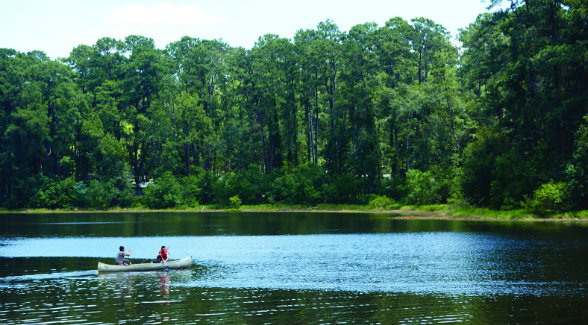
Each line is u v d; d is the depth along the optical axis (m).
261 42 132.62
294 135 121.88
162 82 130.00
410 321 19.94
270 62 127.19
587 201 61.94
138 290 26.39
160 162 123.19
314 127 129.25
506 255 35.47
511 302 22.48
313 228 61.62
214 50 152.12
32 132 117.75
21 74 118.56
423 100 96.38
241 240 49.56
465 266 31.86
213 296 24.81
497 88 77.50
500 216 66.69
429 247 41.16
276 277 29.58
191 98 126.75
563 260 32.75
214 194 117.75
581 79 65.69
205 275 30.62
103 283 28.48
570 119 65.00
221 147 123.69
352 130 106.62
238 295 24.95
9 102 120.75
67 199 116.50
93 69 139.00
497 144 74.62
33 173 123.50
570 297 23.20
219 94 137.12
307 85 119.81
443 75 100.50
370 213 90.50
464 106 96.12
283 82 125.69
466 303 22.52
